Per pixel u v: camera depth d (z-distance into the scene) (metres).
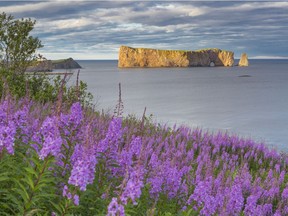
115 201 5.08
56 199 6.48
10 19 24.64
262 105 89.94
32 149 6.60
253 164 20.86
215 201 7.87
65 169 6.78
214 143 21.72
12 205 6.04
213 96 115.31
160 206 8.49
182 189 9.43
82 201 6.82
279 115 71.06
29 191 6.16
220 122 59.91
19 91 21.61
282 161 22.47
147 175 9.36
